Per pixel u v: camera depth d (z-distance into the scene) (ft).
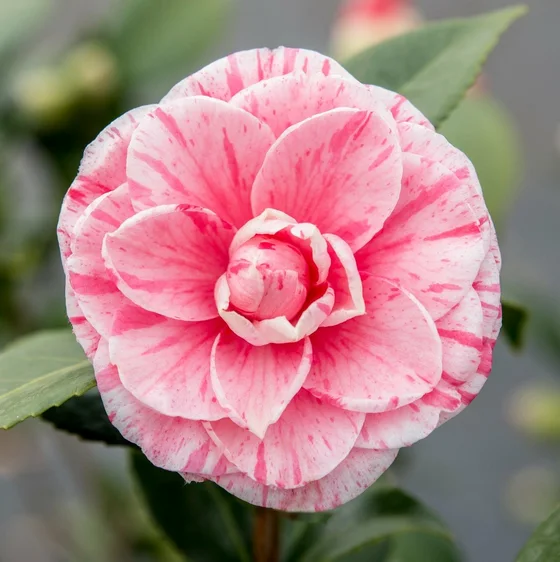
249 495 1.40
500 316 1.43
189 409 1.39
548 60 3.39
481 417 3.26
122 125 1.42
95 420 1.57
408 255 1.43
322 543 1.67
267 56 1.44
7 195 2.22
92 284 1.41
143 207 1.41
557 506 1.48
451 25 1.66
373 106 1.41
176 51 2.18
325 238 1.42
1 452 2.87
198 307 1.43
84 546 2.49
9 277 2.10
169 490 1.69
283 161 1.42
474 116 1.92
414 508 1.69
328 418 1.41
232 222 1.45
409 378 1.41
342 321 1.41
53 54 2.45
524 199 3.26
